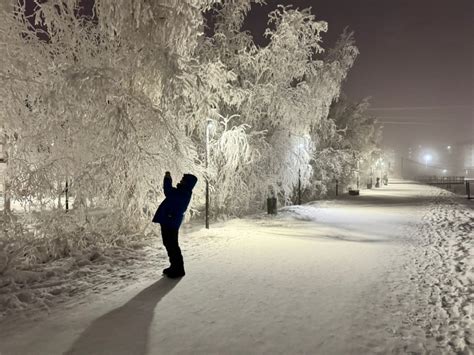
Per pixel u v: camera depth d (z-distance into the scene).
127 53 10.10
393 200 26.28
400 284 6.54
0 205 9.21
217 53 16.03
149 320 4.84
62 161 8.71
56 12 9.71
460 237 11.41
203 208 15.82
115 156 9.24
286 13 16.84
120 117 9.15
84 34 10.16
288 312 5.15
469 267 7.75
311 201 25.02
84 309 5.23
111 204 9.86
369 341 4.30
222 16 16.61
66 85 8.52
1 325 4.68
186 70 10.33
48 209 8.85
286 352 4.03
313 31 17.19
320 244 10.04
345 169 33.91
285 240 10.55
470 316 5.07
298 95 17.42
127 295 5.83
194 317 4.95
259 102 16.72
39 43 9.47
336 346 4.17
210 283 6.47
